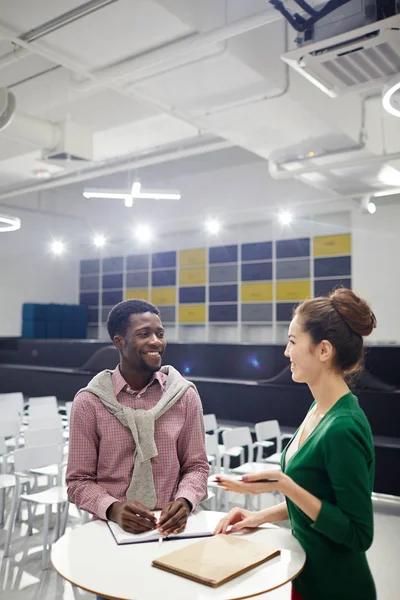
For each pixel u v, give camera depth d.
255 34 3.91
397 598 2.88
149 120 5.57
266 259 9.16
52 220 11.29
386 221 8.07
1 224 10.16
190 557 1.29
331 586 1.33
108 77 3.90
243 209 9.22
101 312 11.41
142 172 9.84
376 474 4.86
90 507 1.54
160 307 10.47
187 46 3.45
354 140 5.34
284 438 5.66
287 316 8.86
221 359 6.75
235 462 5.74
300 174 6.07
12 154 6.28
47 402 6.59
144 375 1.73
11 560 3.40
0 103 4.57
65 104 6.00
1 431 4.88
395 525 4.11
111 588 1.16
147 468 1.59
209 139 6.90
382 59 3.20
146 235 9.56
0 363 9.90
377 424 5.23
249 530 1.52
